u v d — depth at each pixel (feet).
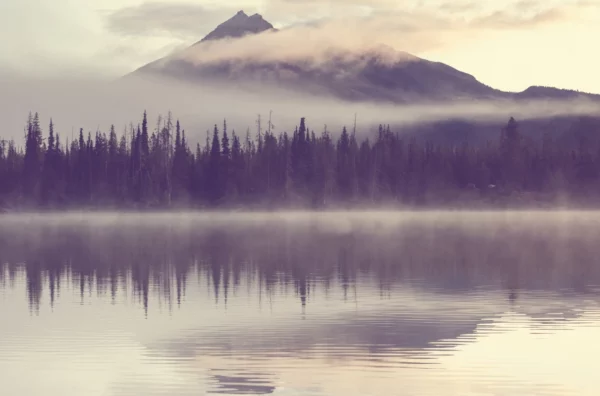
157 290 168.66
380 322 128.57
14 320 132.46
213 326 126.62
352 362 102.99
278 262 229.04
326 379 95.61
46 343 114.42
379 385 92.99
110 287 173.68
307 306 145.79
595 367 99.45
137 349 110.73
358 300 152.46
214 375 97.66
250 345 112.78
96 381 95.66
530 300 149.28
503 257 238.48
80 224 549.95
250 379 95.96
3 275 196.95
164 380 95.91
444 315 134.31
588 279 180.14
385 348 110.22
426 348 110.01
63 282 182.39
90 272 203.62
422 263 221.87
